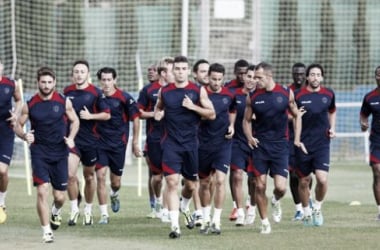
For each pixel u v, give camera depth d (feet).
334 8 305.32
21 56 288.92
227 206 175.73
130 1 301.43
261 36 302.45
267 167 137.59
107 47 301.43
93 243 126.52
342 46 305.73
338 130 298.56
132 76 301.63
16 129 129.29
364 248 122.01
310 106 145.48
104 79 152.15
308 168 147.13
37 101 128.57
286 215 161.89
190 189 138.62
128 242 127.44
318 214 146.92
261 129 136.98
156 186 156.56
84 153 149.07
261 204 136.36
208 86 142.00
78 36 298.76
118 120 152.97
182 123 131.44
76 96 148.36
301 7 304.71
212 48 304.09
